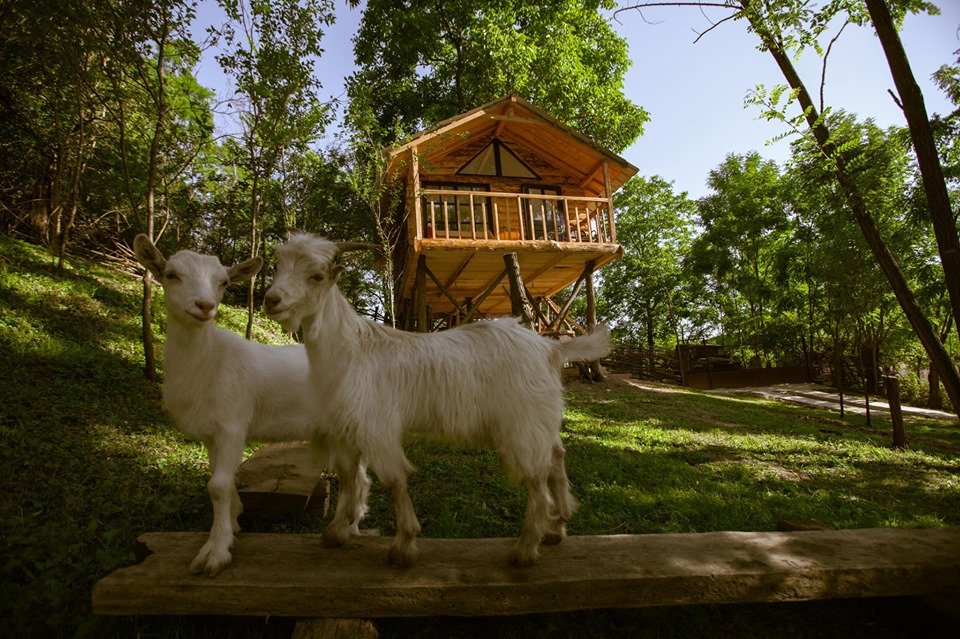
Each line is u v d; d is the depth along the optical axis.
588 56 19.08
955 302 4.14
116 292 8.50
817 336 21.02
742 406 11.81
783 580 2.30
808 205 9.85
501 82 16.81
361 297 17.55
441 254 11.50
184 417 2.73
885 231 8.59
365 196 8.97
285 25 6.87
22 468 3.64
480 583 2.17
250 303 8.20
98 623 2.27
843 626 2.64
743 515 4.15
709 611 2.72
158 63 5.94
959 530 2.79
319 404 2.52
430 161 12.11
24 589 2.43
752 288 22.41
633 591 2.23
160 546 2.49
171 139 7.18
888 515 4.39
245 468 3.70
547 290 16.45
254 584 2.13
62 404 4.80
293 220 11.16
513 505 4.05
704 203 23.86
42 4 5.61
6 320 6.04
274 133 7.21
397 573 2.27
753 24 5.32
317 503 3.65
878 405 14.52
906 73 4.29
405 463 2.44
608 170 12.70
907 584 2.38
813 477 5.66
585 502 4.20
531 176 13.92
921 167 4.28
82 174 9.05
